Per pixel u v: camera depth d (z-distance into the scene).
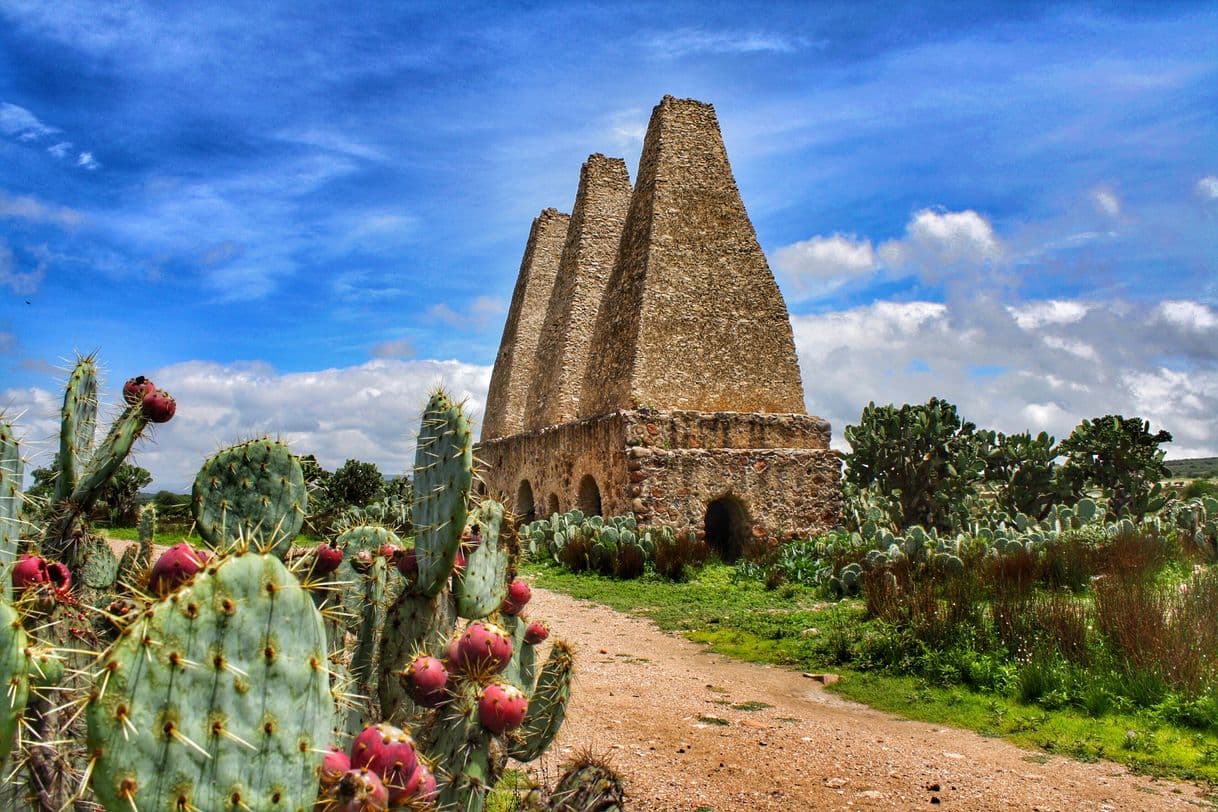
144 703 2.48
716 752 7.46
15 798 2.91
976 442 25.52
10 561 4.07
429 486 4.70
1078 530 19.34
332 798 2.77
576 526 22.31
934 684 9.91
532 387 34.31
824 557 18.72
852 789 6.68
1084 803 6.48
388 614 4.76
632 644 12.45
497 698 3.74
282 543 4.86
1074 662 9.62
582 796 4.12
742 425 23.14
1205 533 18.47
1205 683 8.66
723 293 24.95
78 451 5.05
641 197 26.25
